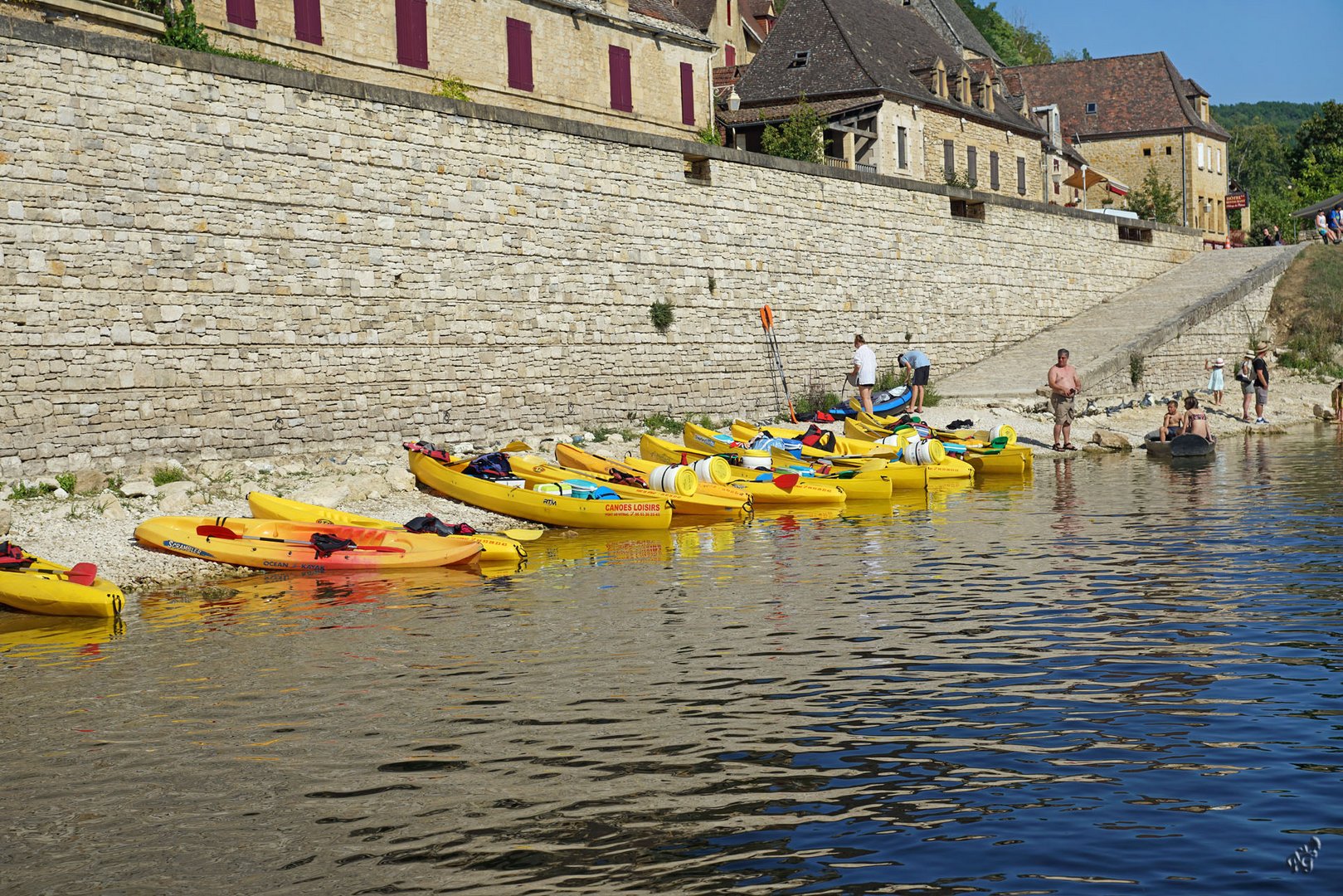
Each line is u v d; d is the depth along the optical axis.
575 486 21.22
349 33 29.08
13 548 15.62
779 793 8.64
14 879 7.65
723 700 10.75
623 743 9.70
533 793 8.73
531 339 26.36
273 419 21.53
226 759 9.63
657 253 29.58
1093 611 13.73
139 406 19.61
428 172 24.28
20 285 18.14
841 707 10.50
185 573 16.88
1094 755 9.23
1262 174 134.00
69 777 9.34
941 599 14.60
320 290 22.33
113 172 19.34
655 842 7.89
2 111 18.00
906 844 7.80
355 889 7.38
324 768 9.36
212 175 20.70
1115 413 36.94
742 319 32.12
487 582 16.48
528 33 33.75
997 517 21.16
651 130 38.19
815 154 43.50
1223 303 46.41
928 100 49.94
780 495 23.36
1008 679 11.20
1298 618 13.16
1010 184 57.00
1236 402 41.81
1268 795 8.40
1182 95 76.06
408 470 22.25
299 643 13.22
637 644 12.80
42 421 18.34
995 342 42.53
